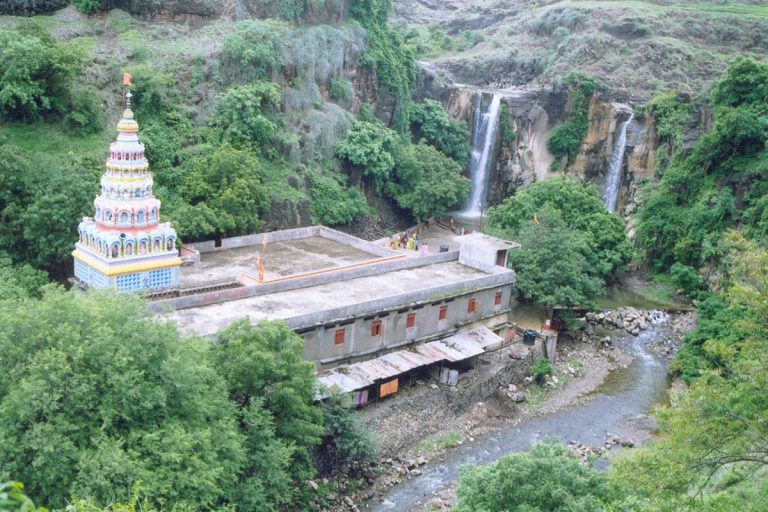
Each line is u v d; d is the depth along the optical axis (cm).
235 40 7988
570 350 6391
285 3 8762
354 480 4353
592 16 12100
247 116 7612
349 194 8506
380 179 8969
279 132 7962
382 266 5975
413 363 5131
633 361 6334
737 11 12812
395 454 4653
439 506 4216
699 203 7962
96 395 2997
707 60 11200
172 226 6209
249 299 5122
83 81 7275
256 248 6706
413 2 15862
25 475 2814
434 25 14688
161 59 7812
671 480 2798
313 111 8488
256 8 8831
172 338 3362
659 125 9288
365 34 9594
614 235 7706
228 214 6775
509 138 10419
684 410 2861
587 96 10038
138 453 2897
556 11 12756
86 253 5119
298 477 3931
